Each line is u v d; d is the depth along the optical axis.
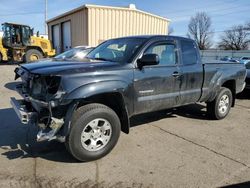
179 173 3.53
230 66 5.98
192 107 7.05
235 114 6.67
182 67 4.88
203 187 3.21
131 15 19.42
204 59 5.91
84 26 18.44
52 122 3.43
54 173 3.43
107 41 5.33
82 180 3.29
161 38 4.66
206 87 5.42
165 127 5.39
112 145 3.95
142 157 3.96
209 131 5.23
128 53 4.32
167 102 4.70
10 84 10.22
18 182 3.20
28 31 20.39
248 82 8.88
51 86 3.51
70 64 3.85
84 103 3.77
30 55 20.22
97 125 3.75
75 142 3.56
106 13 18.31
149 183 3.27
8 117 5.75
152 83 4.37
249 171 3.63
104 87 3.66
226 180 3.39
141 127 5.35
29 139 4.52
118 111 4.17
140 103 4.26
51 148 4.17
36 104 3.69
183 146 4.43
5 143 4.34
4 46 20.22
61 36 23.14
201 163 3.83
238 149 4.38
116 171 3.53
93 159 3.79
